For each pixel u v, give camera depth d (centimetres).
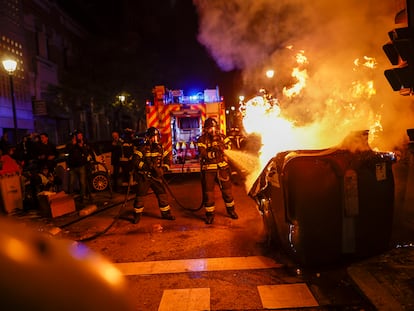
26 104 2006
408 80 412
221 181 750
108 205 973
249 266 507
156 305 412
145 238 662
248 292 432
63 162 1247
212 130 744
